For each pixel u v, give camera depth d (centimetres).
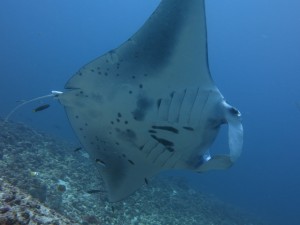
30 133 899
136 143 235
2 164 571
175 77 216
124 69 223
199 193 1181
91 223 472
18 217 240
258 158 6600
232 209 1191
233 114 212
